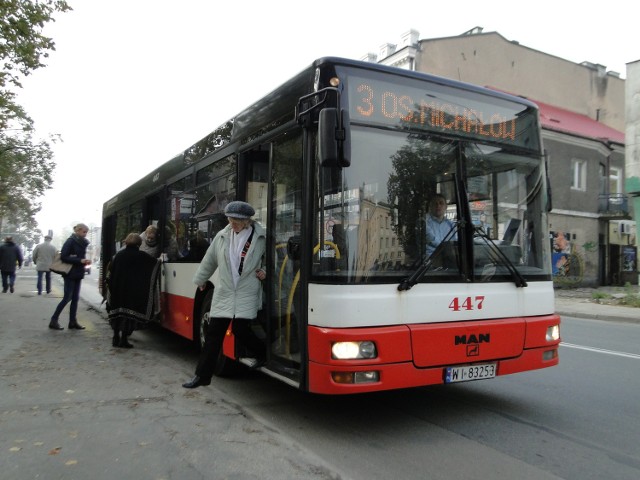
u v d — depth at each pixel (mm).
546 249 5086
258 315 5219
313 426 4621
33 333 8922
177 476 3434
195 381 5117
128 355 7320
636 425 4762
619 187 29016
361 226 4156
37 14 10359
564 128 26297
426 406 5258
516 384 6199
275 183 4945
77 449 3830
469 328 4371
